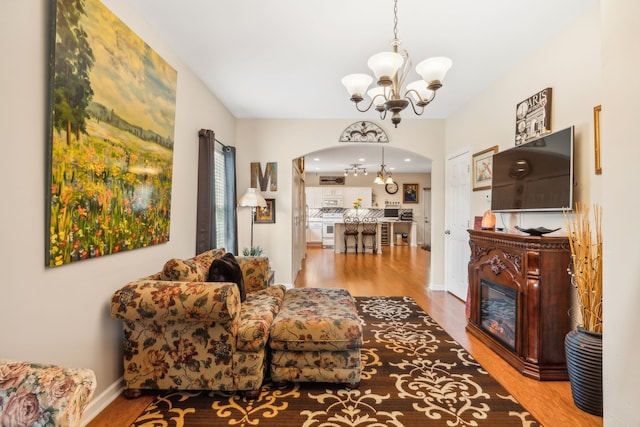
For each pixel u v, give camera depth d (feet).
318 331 6.43
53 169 4.69
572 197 7.09
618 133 4.26
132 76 6.61
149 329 6.20
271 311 7.22
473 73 10.25
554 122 8.00
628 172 4.12
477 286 9.46
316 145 15.19
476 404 6.05
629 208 4.12
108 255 6.08
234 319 6.17
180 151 9.15
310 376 6.53
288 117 15.02
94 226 5.54
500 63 9.55
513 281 7.65
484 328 9.18
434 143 15.26
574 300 7.06
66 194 4.94
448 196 14.76
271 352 6.85
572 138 7.10
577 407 5.94
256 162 15.19
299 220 19.67
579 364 5.84
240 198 14.07
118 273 6.42
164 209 8.03
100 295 5.91
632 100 4.07
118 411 5.84
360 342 6.45
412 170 33.99
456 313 11.68
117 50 6.12
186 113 9.57
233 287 6.01
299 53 8.97
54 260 4.75
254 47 8.64
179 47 8.62
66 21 4.88
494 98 10.79
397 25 7.53
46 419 2.79
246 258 9.78
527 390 6.55
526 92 9.11
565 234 7.53
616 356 4.30
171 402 6.13
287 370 6.56
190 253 9.82
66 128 4.91
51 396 2.87
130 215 6.59
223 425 5.44
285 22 7.51
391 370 7.39
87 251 5.40
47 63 4.66
